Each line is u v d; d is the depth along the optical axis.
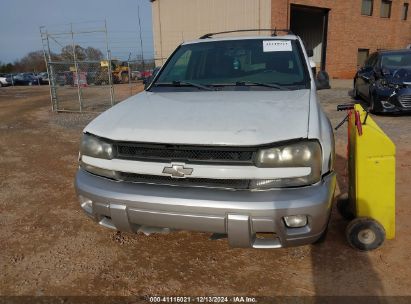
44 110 13.23
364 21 23.45
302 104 2.63
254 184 2.20
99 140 2.47
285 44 3.64
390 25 25.23
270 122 2.31
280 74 3.30
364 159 2.73
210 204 2.16
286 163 2.16
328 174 2.34
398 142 5.91
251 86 3.19
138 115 2.61
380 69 8.48
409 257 2.76
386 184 2.76
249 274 2.65
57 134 8.31
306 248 2.94
